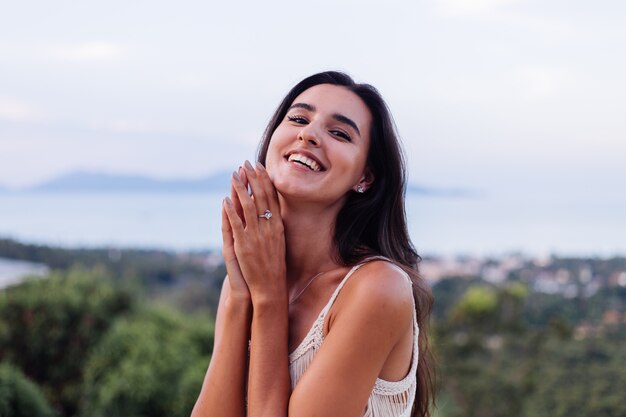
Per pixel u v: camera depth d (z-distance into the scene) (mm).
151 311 5426
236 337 1678
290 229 1715
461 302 12945
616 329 12320
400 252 1778
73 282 5250
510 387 11258
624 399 10344
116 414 4520
